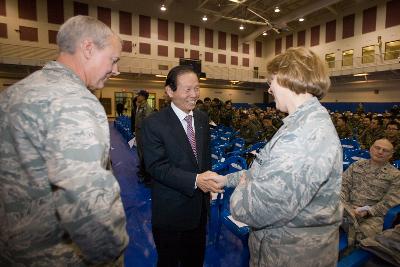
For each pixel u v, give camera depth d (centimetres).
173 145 120
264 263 80
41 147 59
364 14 1480
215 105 854
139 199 313
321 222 73
